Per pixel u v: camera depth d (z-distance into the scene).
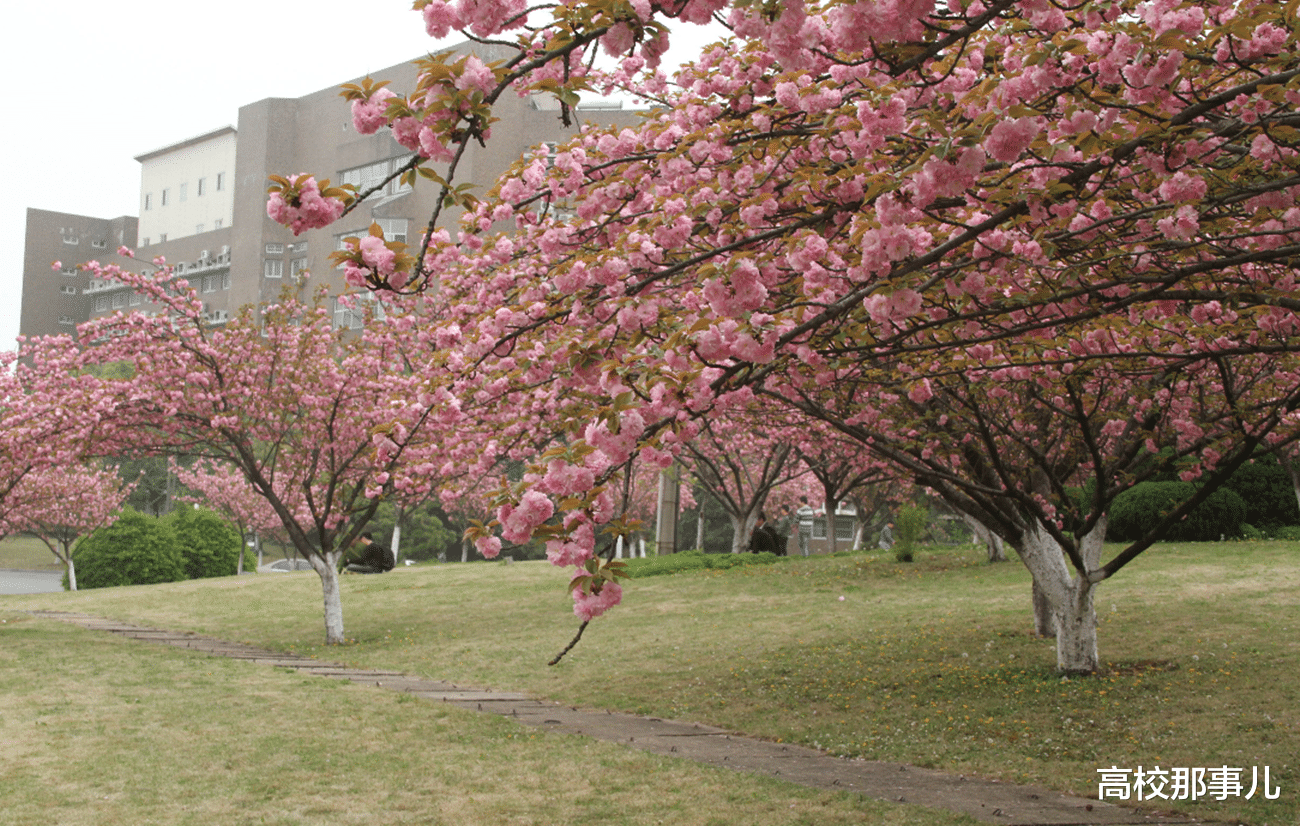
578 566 3.68
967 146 3.62
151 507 58.22
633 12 3.11
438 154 3.24
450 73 3.07
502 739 8.91
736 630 15.20
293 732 9.11
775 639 14.26
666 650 14.01
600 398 5.15
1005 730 8.81
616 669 12.91
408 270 3.50
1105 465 10.76
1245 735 8.05
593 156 6.90
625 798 7.04
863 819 6.48
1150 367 7.94
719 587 19.97
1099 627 12.95
